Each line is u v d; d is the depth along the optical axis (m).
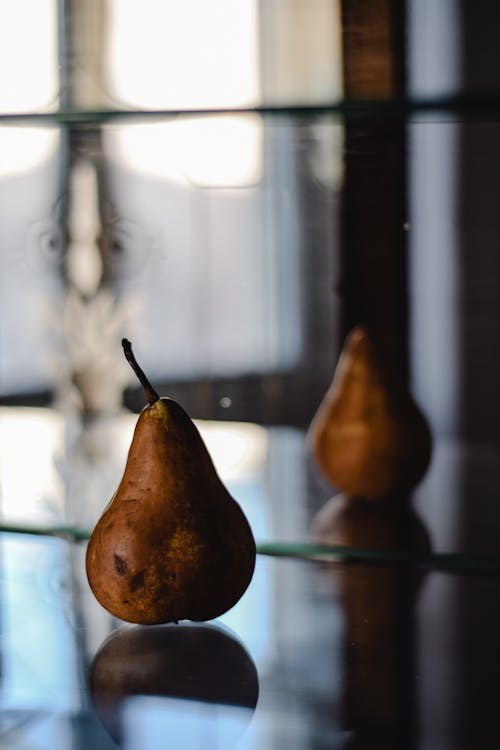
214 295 1.04
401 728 0.55
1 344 1.04
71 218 1.02
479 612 0.66
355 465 0.79
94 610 0.68
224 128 0.79
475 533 0.73
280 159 0.93
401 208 0.88
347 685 0.59
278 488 0.83
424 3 0.73
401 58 0.71
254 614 0.66
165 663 0.61
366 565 0.71
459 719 0.55
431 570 0.70
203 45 0.84
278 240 1.00
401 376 0.90
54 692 0.59
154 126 0.79
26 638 0.64
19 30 0.84
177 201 1.01
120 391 1.00
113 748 0.54
